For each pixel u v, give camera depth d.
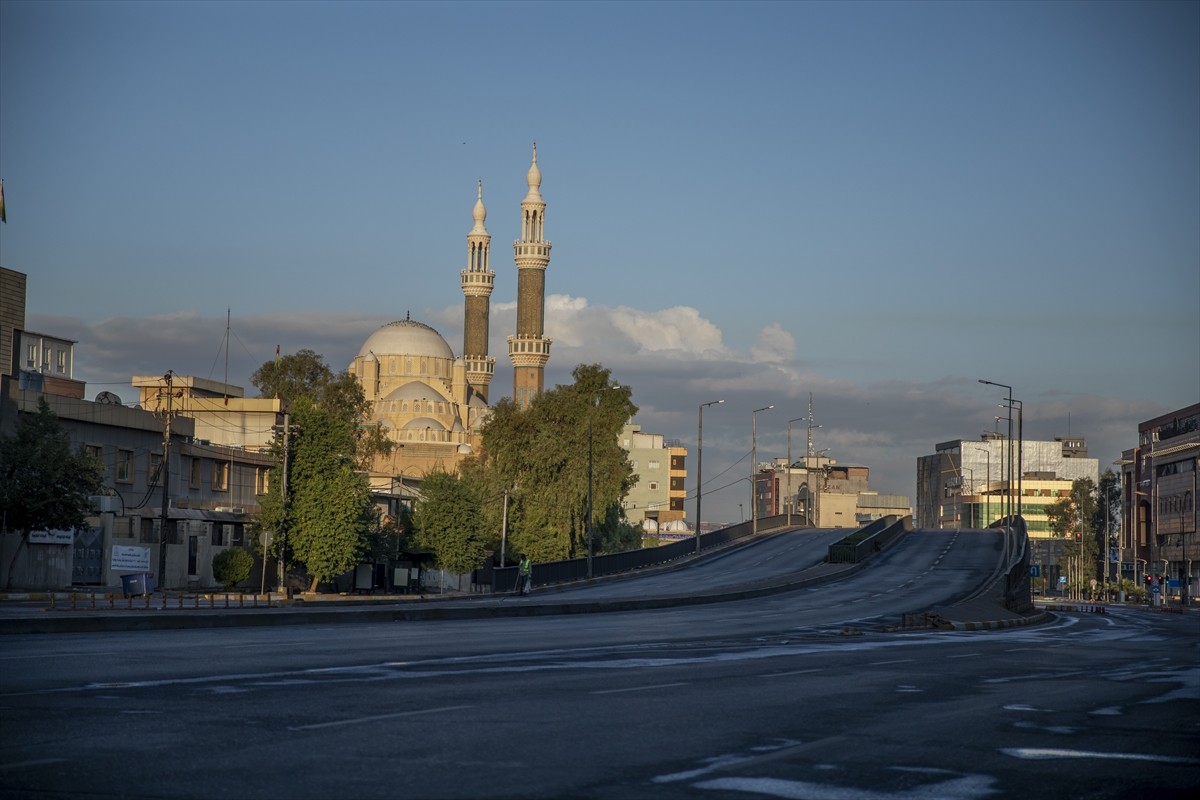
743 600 62.31
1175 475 142.12
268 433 89.62
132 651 21.70
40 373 69.25
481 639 28.02
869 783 10.52
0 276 60.81
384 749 11.48
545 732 12.93
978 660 26.42
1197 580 134.00
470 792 9.58
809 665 23.17
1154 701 18.50
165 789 9.38
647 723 13.90
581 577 88.25
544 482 102.38
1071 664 26.41
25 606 42.44
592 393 105.56
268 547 72.81
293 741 11.80
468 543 90.19
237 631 29.27
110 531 64.50
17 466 55.31
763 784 10.28
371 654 22.27
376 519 82.81
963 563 96.44
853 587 75.81
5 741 11.41
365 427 122.00
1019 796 10.20
